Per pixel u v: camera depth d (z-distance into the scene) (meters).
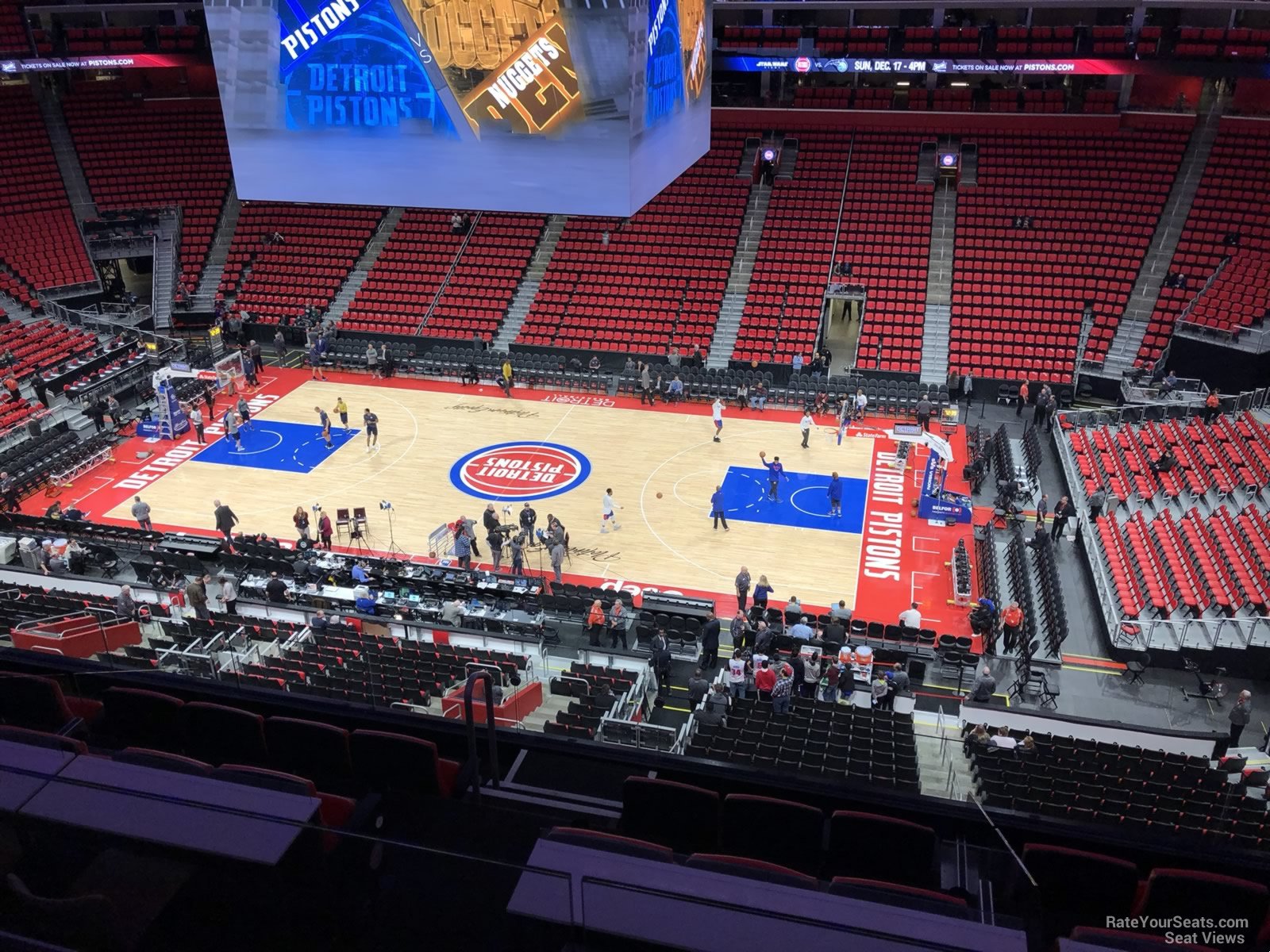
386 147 13.04
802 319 37.12
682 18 14.59
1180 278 34.91
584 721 15.22
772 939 4.10
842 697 19.44
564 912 4.30
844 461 30.39
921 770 12.86
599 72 12.25
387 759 7.63
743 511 27.45
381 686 14.63
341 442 31.86
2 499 27.14
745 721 15.88
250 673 15.12
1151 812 11.72
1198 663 20.44
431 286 40.72
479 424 33.16
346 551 25.20
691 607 22.05
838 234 39.81
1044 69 37.38
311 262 42.53
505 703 15.07
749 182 42.28
